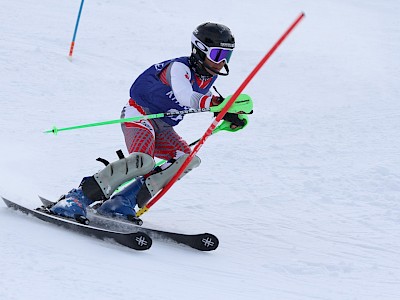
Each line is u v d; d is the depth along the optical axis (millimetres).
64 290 7906
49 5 38875
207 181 15898
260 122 21734
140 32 34594
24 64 26031
